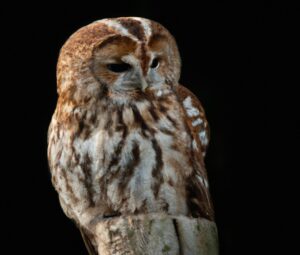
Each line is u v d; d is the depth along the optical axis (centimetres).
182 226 487
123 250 483
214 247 492
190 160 537
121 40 527
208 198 541
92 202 530
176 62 565
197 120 595
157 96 547
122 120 532
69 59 543
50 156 554
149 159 523
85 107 537
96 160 524
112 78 538
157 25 544
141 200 519
